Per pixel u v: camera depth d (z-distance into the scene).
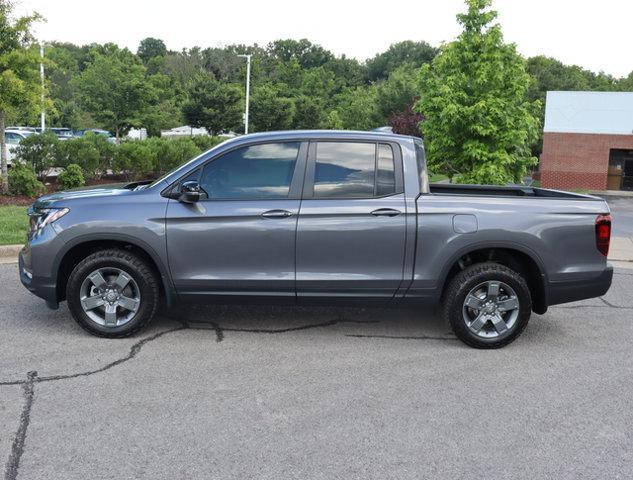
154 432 3.90
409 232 5.47
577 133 35.03
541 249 5.53
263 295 5.59
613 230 15.66
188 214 5.50
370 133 5.66
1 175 15.97
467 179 16.12
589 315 6.94
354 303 5.62
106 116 49.06
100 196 5.68
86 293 5.64
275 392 4.56
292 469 3.50
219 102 56.75
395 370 5.06
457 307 5.56
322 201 5.50
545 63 70.81
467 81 15.89
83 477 3.38
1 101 15.02
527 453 3.74
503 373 5.05
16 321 6.16
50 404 4.28
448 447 3.79
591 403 4.48
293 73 93.69
